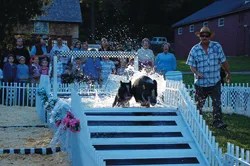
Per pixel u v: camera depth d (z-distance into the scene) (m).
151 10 66.06
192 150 7.94
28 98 15.80
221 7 48.75
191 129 8.42
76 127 7.44
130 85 9.41
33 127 11.47
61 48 15.67
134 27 64.44
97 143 7.84
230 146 6.91
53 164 8.10
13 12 19.73
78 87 13.01
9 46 19.97
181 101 9.03
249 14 41.16
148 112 8.99
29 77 16.14
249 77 24.25
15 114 13.56
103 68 14.96
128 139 8.02
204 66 10.39
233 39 43.62
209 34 10.31
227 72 10.73
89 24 63.62
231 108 14.66
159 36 64.31
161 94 10.16
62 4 40.00
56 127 9.44
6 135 10.48
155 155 7.71
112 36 56.69
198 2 66.56
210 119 12.12
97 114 8.74
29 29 23.64
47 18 37.97
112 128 8.27
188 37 52.50
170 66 13.64
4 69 16.09
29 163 8.16
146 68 12.67
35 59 16.30
